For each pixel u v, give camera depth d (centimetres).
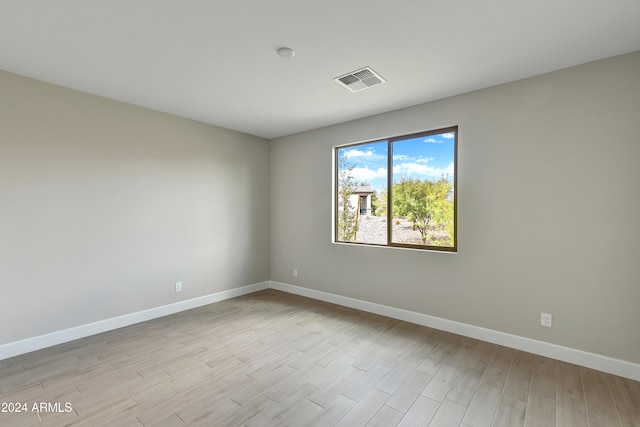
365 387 216
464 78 271
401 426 177
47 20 190
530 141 268
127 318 333
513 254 277
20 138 267
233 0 171
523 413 188
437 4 175
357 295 392
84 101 303
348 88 293
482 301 294
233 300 430
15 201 264
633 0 169
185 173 388
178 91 303
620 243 231
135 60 242
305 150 452
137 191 343
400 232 362
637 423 179
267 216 500
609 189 235
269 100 325
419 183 346
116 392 209
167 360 255
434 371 238
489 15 184
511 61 241
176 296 379
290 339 298
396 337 302
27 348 268
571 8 177
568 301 251
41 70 258
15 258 264
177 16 187
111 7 178
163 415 185
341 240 421
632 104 226
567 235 252
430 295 328
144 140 348
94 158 310
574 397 204
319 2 173
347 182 413
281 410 191
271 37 210
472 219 299
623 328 229
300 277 459
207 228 413
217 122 407
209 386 217
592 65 241
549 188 259
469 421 181
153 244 357
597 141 239
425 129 330
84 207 303
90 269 307
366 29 200
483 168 292
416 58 237
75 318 297
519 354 265
